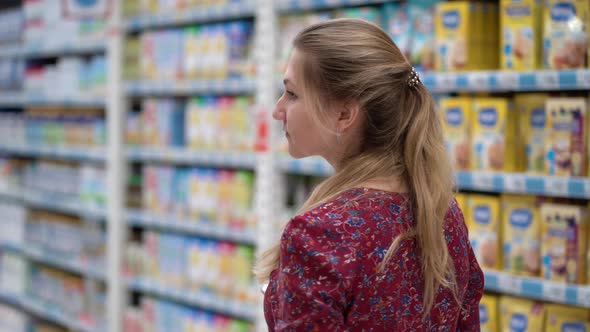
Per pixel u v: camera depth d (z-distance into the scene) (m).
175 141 3.45
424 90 1.31
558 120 2.02
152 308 3.56
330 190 1.28
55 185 4.30
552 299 2.01
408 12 2.49
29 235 4.55
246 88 2.98
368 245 1.16
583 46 2.00
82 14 3.63
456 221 1.34
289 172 3.06
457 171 2.22
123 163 3.68
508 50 2.13
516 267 2.14
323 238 1.15
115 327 3.72
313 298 1.12
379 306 1.16
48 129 4.28
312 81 1.24
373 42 1.25
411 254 1.22
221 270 3.19
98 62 3.84
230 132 3.15
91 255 3.99
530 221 2.12
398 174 1.26
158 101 3.49
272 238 2.85
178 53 3.36
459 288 1.32
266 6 2.84
